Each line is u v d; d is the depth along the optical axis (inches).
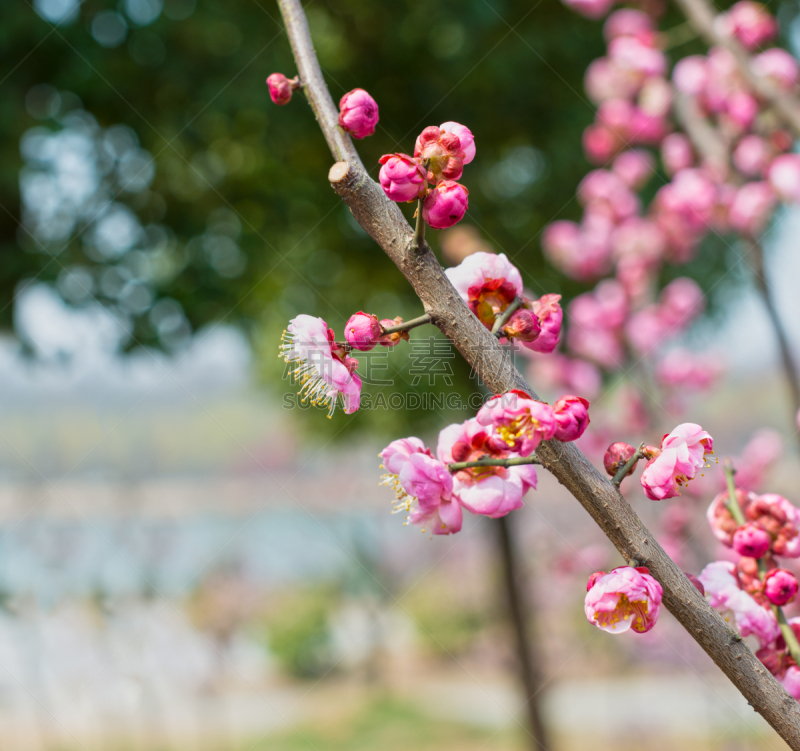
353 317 35.1
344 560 369.1
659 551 30.4
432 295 31.6
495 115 159.2
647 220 148.3
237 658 306.3
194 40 140.2
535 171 168.4
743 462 119.1
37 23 126.9
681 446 32.7
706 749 179.8
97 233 140.7
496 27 149.9
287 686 305.1
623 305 145.3
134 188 144.4
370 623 343.6
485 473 34.3
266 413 371.2
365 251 174.4
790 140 111.1
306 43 38.1
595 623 30.1
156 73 137.3
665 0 133.3
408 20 149.9
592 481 31.0
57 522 277.0
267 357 236.2
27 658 213.2
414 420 196.5
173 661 241.6
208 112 136.7
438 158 32.7
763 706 29.1
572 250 148.5
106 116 140.3
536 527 225.8
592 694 241.4
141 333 139.6
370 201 31.9
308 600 352.5
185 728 234.1
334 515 381.1
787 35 138.3
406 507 37.7
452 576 343.6
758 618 39.1
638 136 133.3
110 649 221.3
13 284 135.9
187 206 153.4
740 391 162.1
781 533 41.8
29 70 131.8
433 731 235.9
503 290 37.9
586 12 129.6
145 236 145.6
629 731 205.8
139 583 251.1
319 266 180.1
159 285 142.2
